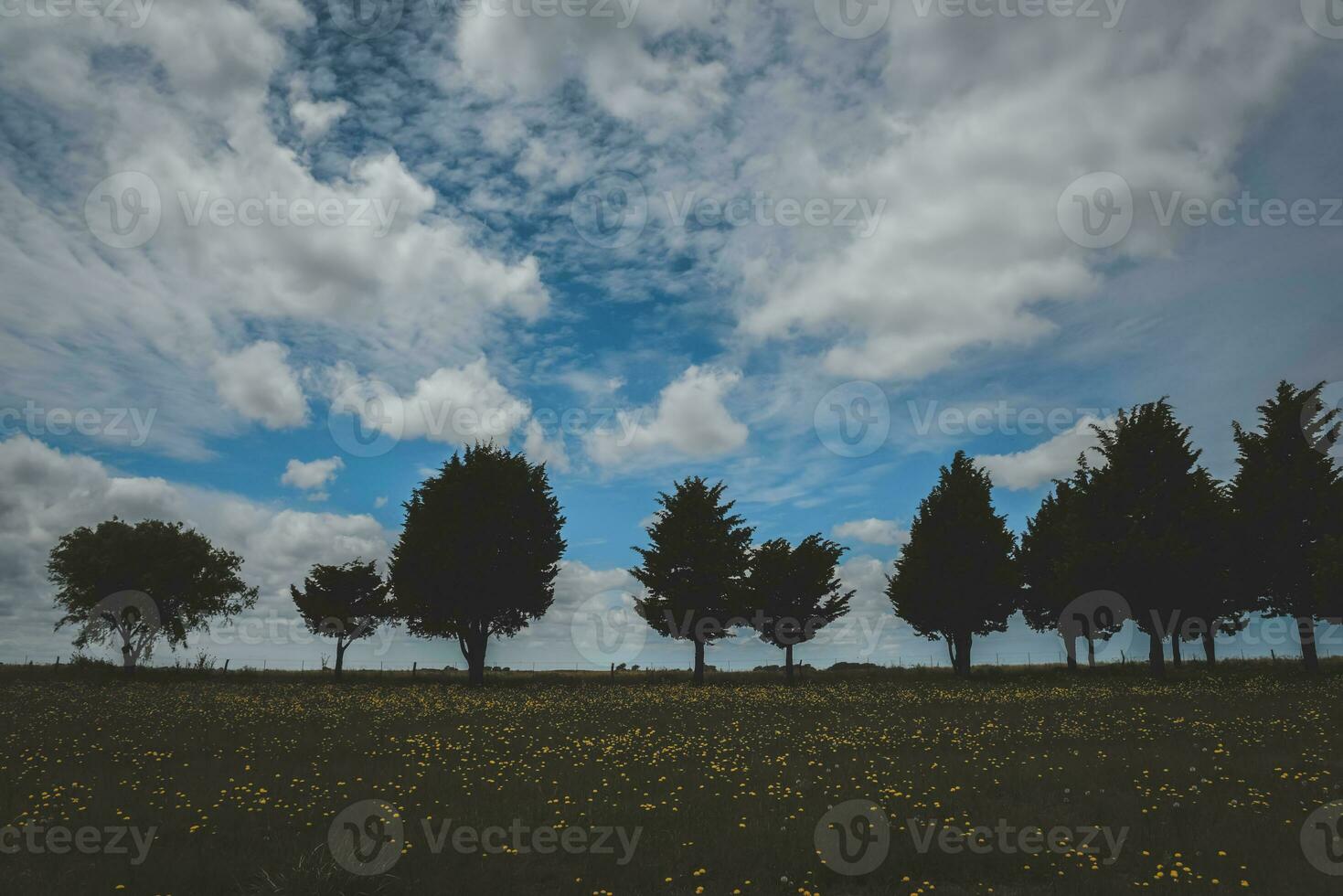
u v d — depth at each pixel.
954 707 26.59
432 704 29.55
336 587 50.12
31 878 8.38
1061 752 15.89
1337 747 15.52
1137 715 21.88
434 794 12.51
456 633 44.88
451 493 45.41
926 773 14.02
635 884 8.32
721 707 28.56
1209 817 10.50
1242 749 15.65
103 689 36.12
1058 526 45.66
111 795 12.04
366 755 16.41
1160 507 39.38
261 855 9.06
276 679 46.31
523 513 46.19
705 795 12.48
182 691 35.69
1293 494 37.66
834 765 15.12
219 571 56.09
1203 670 39.78
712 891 8.08
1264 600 39.03
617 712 26.59
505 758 16.28
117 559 52.00
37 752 16.02
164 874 8.33
